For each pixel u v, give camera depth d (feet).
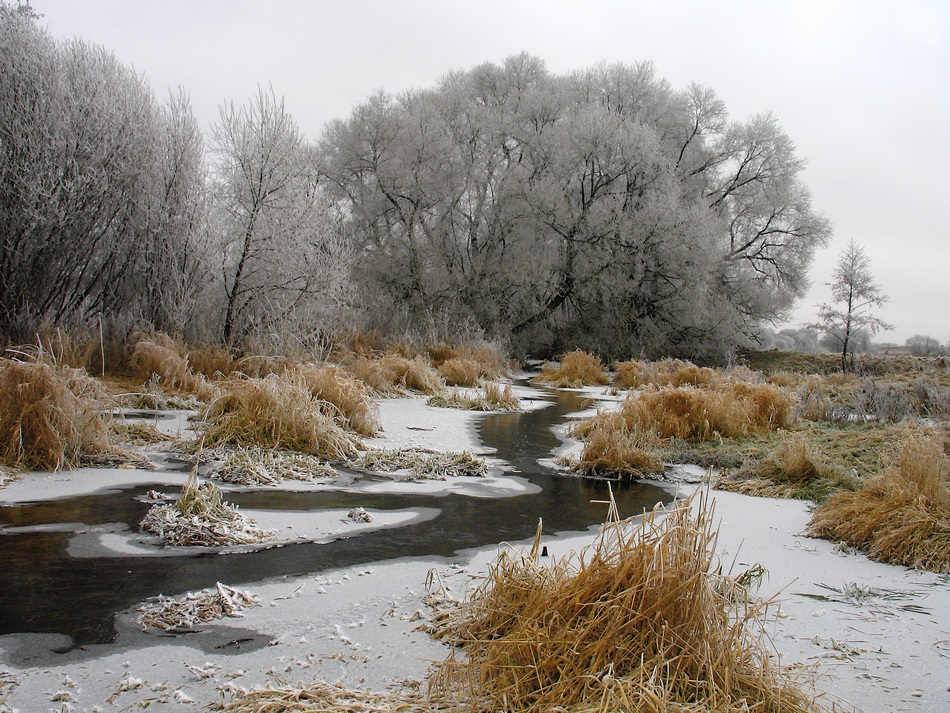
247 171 48.57
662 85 118.83
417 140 97.96
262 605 13.10
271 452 24.81
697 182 116.78
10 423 22.88
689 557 10.30
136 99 46.55
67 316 43.39
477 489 23.34
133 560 15.23
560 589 10.84
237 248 49.70
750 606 12.96
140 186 45.83
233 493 21.33
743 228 117.08
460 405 44.65
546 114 112.57
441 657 11.09
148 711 9.38
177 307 45.29
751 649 10.48
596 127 98.84
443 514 19.98
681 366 73.05
